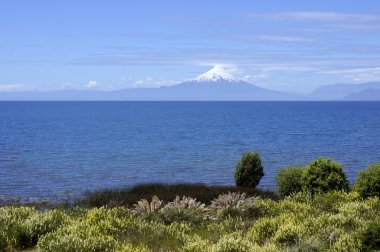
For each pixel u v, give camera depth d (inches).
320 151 2224.4
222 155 2081.7
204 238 474.6
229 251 379.2
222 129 3912.4
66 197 1095.0
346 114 7800.2
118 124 4655.5
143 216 563.5
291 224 450.3
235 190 957.8
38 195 1135.6
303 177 776.9
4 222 454.3
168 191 981.2
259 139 2906.0
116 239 438.6
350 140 2822.3
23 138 2940.5
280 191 826.8
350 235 399.2
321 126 4296.3
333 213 585.9
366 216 546.0
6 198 1085.8
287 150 2277.3
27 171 1576.0
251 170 1019.9
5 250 408.8
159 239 448.8
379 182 682.8
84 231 423.8
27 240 437.7
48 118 6043.3
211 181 1419.8
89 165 1750.7
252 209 602.2
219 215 592.1
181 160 1907.0
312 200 697.6
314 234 433.7
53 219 476.4
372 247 365.7
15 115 7047.2
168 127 4175.7
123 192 1017.5
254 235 454.0
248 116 7003.0
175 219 562.3
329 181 753.0
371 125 4448.8
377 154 2098.9
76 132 3499.0
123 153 2159.2
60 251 369.7
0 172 1545.3
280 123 4891.7
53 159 1924.2
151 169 1660.9
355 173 1533.0
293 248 386.3
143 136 3149.6
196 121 5378.9
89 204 932.0
